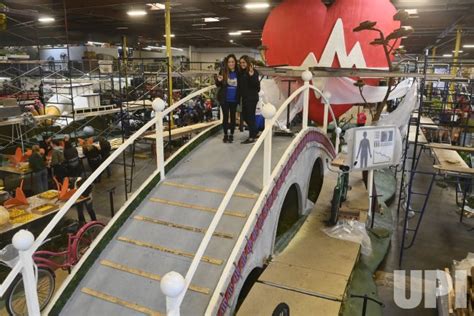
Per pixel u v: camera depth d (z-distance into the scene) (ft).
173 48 115.03
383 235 24.72
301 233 21.48
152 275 12.77
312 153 22.98
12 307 16.52
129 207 15.17
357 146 20.04
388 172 40.50
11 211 21.58
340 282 16.39
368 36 29.60
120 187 36.35
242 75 19.26
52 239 22.95
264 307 14.57
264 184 15.08
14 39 73.31
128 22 68.18
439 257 23.30
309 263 18.01
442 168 21.81
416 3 44.86
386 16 30.09
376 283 20.22
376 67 31.17
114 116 55.72
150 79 52.80
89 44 74.18
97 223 21.11
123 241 14.20
